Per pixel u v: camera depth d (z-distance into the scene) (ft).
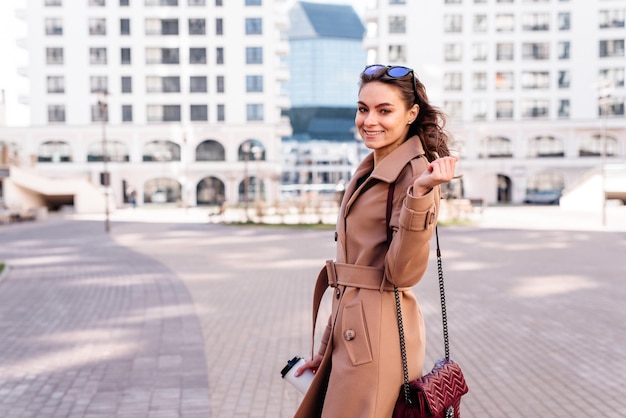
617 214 108.78
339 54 464.24
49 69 172.86
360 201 6.93
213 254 52.06
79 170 174.50
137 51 173.68
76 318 26.25
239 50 174.70
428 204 5.93
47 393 16.48
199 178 178.81
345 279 6.96
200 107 176.14
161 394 16.26
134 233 76.74
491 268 41.11
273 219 103.86
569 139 176.86
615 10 173.06
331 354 7.07
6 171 129.18
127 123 174.91
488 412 14.76
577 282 34.81
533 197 168.45
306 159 327.88
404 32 176.86
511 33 175.94
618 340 21.50
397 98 6.74
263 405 15.35
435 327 23.90
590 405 15.14
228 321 25.41
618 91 173.58
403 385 6.73
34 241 66.33
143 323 25.13
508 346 20.88
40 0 171.73
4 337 22.88
